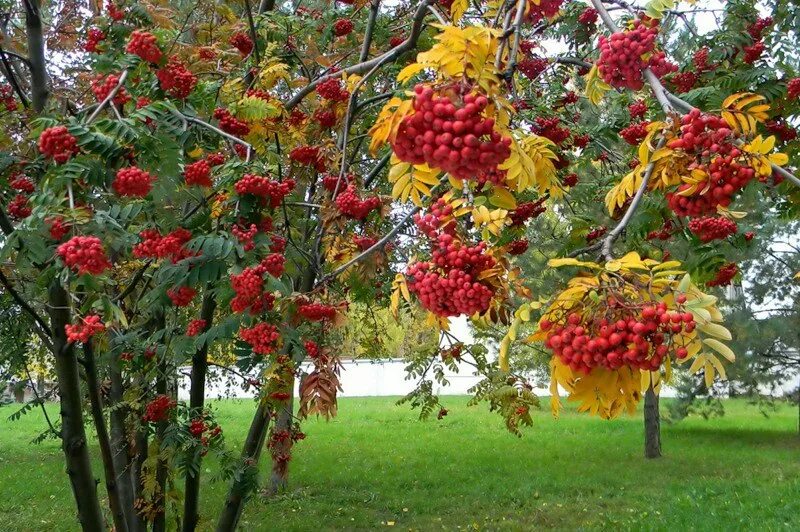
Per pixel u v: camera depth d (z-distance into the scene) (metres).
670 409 12.30
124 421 4.99
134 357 4.71
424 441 12.72
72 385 3.44
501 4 2.41
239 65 4.67
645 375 1.47
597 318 1.45
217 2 4.90
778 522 6.89
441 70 1.58
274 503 8.55
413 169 1.92
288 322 3.53
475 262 1.80
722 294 10.10
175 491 5.09
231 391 11.70
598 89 2.54
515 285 1.83
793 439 12.59
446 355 5.14
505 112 1.55
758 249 9.42
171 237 2.92
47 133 2.32
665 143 1.79
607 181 4.86
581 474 9.80
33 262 2.62
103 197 3.05
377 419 15.86
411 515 8.03
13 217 3.58
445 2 3.25
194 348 3.88
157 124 2.75
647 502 8.16
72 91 4.80
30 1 3.52
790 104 3.84
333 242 3.98
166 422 4.63
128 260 4.51
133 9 3.34
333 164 3.97
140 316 5.16
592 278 1.46
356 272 4.12
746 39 3.85
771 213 8.45
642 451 11.48
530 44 4.43
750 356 10.66
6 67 3.66
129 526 4.84
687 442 12.45
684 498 8.15
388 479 9.80
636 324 1.39
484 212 1.91
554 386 1.53
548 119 4.18
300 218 4.70
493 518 7.78
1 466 10.79
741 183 1.70
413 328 6.20
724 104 1.72
